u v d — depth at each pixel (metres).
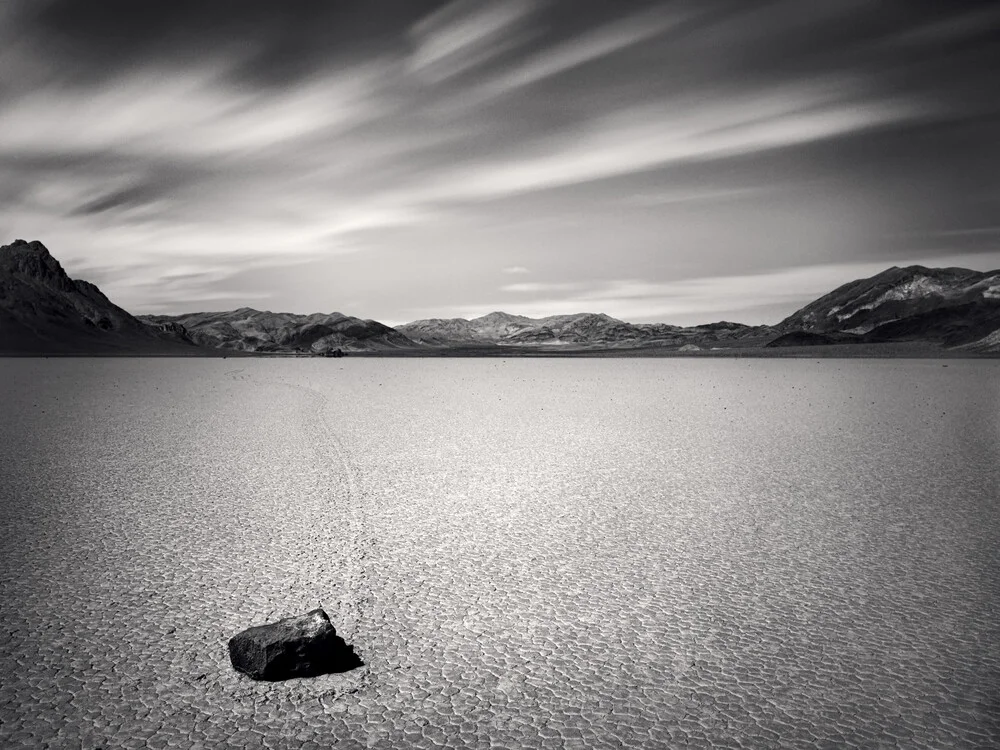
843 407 36.06
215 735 6.14
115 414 32.50
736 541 11.84
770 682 7.09
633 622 8.54
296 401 42.28
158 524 12.82
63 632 8.23
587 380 73.75
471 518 13.34
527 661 7.54
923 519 13.14
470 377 84.50
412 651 7.77
